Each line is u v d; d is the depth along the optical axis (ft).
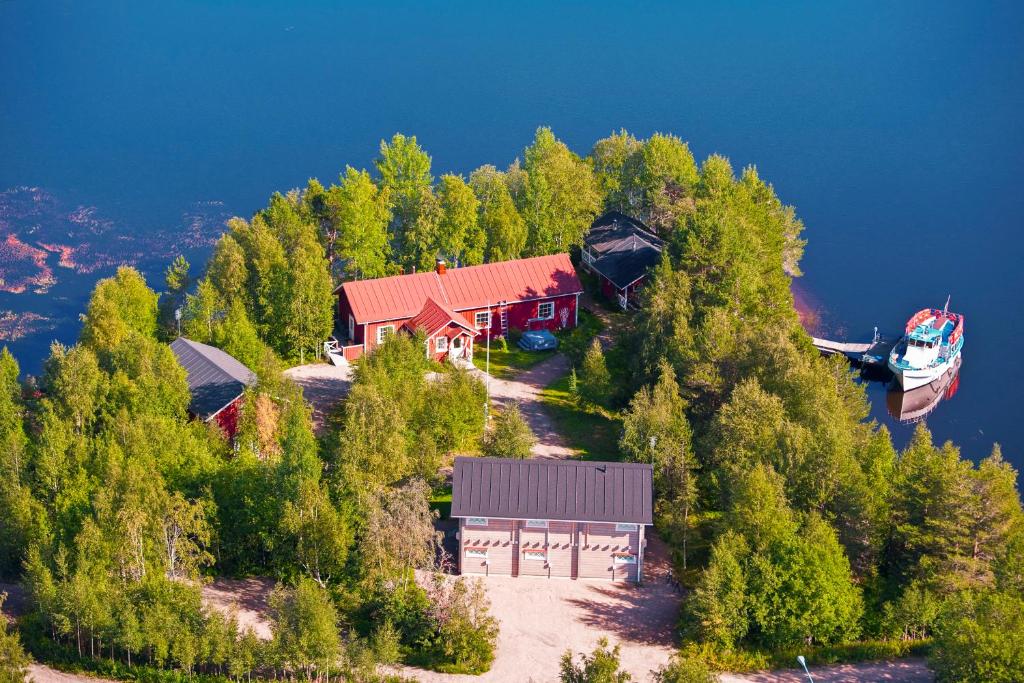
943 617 189.37
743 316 293.84
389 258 353.51
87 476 217.15
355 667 179.93
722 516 220.23
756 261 307.78
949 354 348.18
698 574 217.56
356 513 210.38
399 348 275.39
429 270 347.36
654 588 215.31
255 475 217.56
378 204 345.10
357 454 220.64
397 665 188.96
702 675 166.40
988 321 400.88
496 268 335.26
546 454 262.06
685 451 236.43
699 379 258.37
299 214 346.95
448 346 311.27
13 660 174.29
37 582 189.26
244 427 240.53
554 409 287.28
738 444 230.27
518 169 387.14
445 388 256.11
